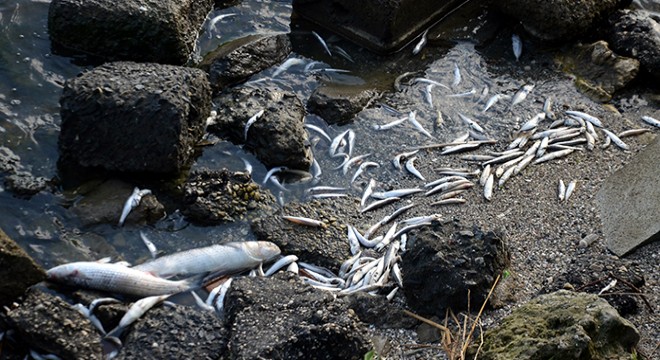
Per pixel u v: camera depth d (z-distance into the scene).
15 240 4.39
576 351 3.88
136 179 4.63
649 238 4.41
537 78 5.24
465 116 5.05
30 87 4.86
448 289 4.18
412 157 4.86
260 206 4.61
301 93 5.07
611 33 5.35
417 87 5.16
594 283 4.23
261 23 5.35
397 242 4.47
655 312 4.19
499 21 5.48
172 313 4.15
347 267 4.41
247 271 4.40
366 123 4.97
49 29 5.00
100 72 4.67
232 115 4.81
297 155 4.74
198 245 4.46
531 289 4.30
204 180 4.59
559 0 5.26
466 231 4.28
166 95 4.60
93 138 4.59
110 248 4.41
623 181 4.62
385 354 4.12
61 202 4.52
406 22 5.30
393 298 4.29
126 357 4.03
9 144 4.65
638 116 5.09
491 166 4.83
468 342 4.05
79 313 4.12
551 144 4.91
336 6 5.31
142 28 4.94
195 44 5.18
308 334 3.99
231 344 4.04
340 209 4.63
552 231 4.52
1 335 4.06
